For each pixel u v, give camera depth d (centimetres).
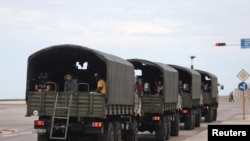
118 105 1844
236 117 4362
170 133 2662
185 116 3116
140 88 2242
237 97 11838
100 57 1706
